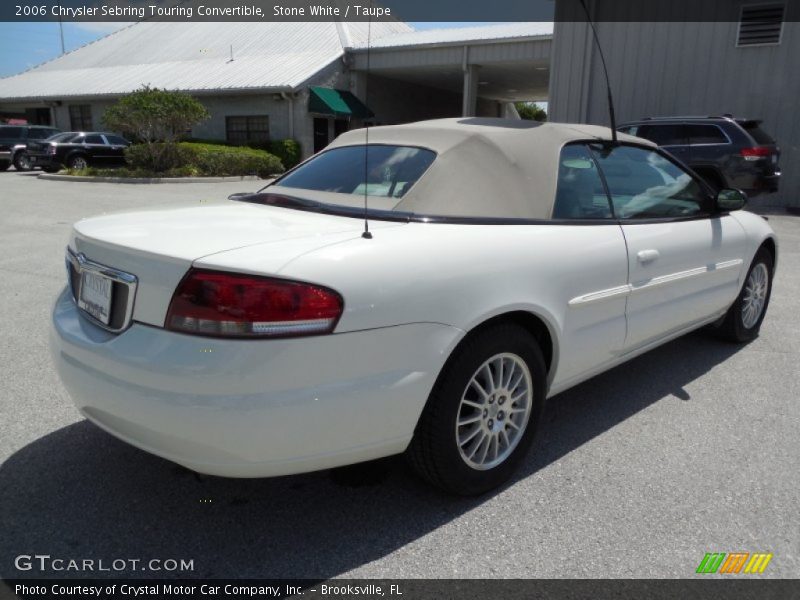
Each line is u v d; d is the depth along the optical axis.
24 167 22.89
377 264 2.23
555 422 3.47
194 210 2.94
